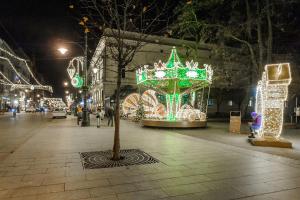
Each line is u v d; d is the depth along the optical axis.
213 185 5.64
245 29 23.66
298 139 14.02
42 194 5.05
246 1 22.38
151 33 12.17
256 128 13.40
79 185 5.57
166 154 8.84
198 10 22.88
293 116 28.84
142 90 36.19
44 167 7.04
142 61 38.25
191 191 5.26
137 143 11.30
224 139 13.45
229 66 31.12
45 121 27.33
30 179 5.97
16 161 7.74
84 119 20.36
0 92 53.91
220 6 22.91
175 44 39.97
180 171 6.70
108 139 12.51
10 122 25.73
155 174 6.41
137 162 7.60
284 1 20.42
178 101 20.62
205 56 39.44
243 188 5.47
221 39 24.58
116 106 8.10
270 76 11.41
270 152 9.80
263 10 21.80
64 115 34.12
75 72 24.47
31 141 11.79
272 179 6.11
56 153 8.95
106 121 26.42
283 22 22.45
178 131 17.44
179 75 17.92
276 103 11.45
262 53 23.06
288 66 11.02
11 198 4.84
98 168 6.94
